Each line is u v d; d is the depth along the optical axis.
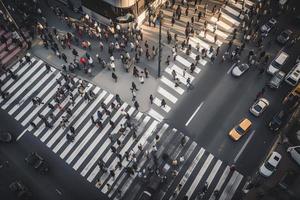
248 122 32.78
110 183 30.55
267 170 30.53
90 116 34.03
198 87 35.78
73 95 35.12
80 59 36.62
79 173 31.05
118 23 38.22
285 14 41.06
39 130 33.25
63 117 33.28
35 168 30.66
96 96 35.09
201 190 30.30
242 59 37.72
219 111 34.31
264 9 41.41
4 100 35.09
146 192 29.53
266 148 32.44
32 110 34.47
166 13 40.81
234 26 40.25
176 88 35.66
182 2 41.31
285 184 29.94
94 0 37.62
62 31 39.16
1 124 33.59
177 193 30.14
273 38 39.31
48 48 38.19
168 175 30.97
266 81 36.19
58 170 31.17
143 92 35.34
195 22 40.25
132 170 30.70
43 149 32.28
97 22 40.16
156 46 38.22
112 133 33.00
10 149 32.22
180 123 33.62
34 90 35.72
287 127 33.47
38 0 41.31
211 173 31.09
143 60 37.22
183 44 37.84
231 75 36.56
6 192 30.12
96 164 31.44
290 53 38.41
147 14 39.75
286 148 32.66
